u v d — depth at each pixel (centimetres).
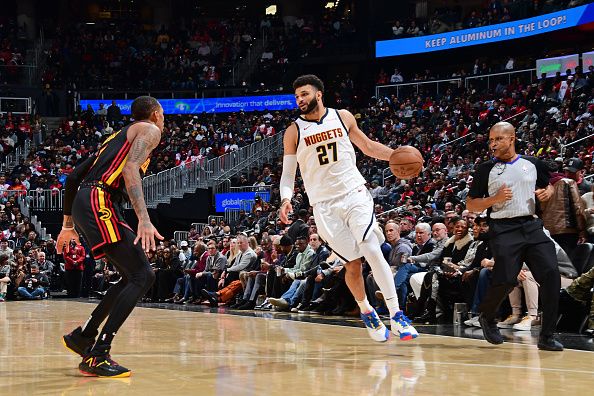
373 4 2873
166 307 1194
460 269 794
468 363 461
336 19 3088
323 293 989
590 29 2225
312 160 538
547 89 2033
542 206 556
